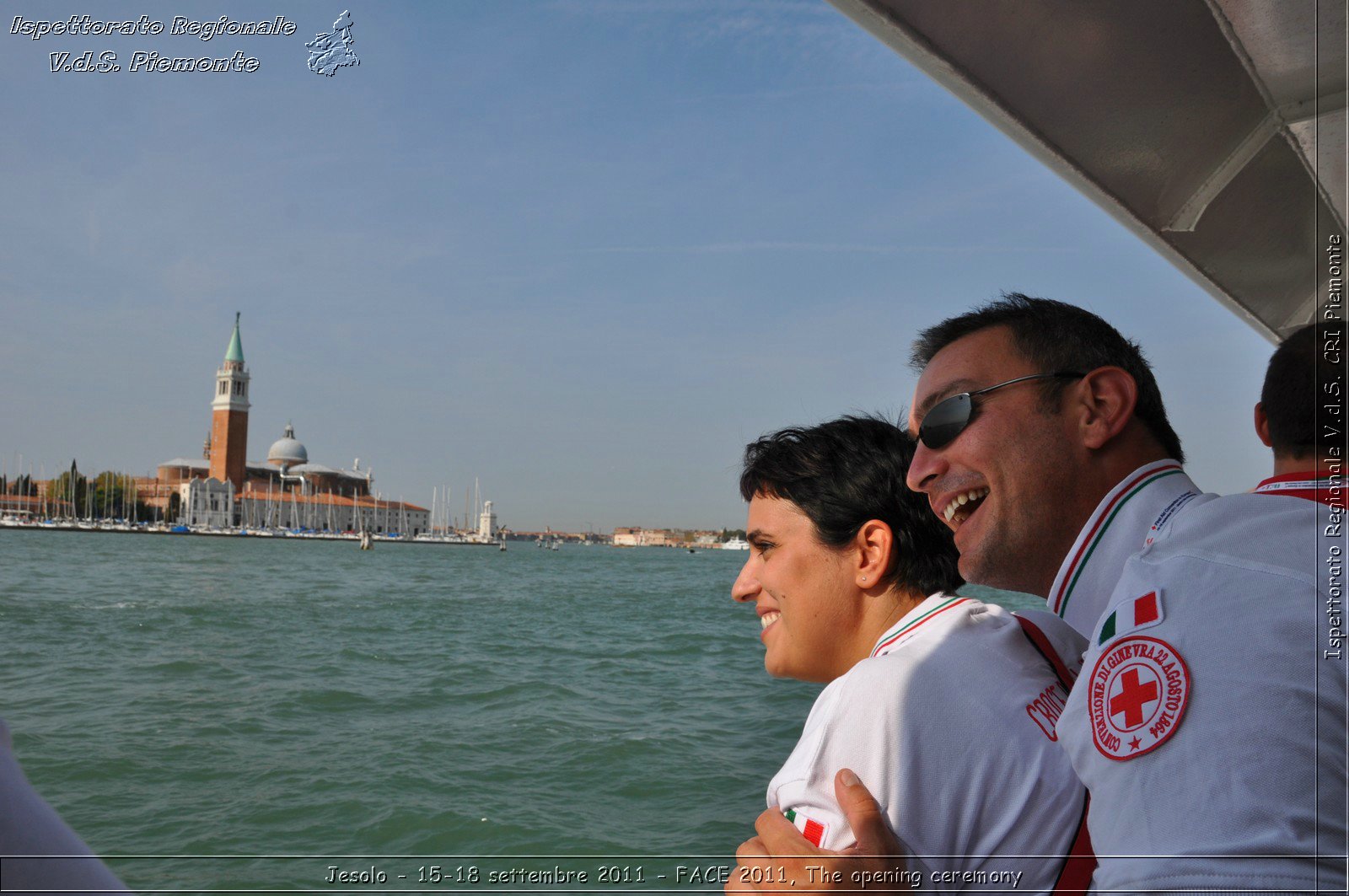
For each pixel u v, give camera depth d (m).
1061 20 2.10
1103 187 2.75
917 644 1.40
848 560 1.59
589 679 14.66
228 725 10.46
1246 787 0.89
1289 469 1.22
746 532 1.69
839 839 1.23
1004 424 1.41
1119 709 1.00
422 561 93.00
